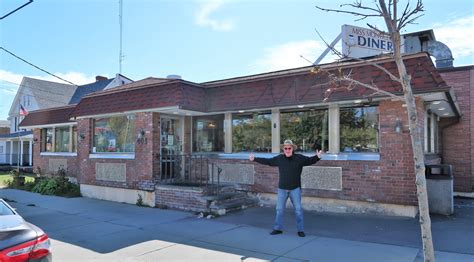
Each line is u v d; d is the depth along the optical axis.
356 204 9.37
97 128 13.84
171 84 11.22
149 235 7.77
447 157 13.33
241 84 11.02
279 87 10.19
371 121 9.34
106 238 7.61
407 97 4.02
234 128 11.76
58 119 17.94
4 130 45.12
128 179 12.26
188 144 12.71
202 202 10.12
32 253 4.28
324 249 6.50
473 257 5.91
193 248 6.74
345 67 9.12
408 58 8.43
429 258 3.95
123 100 12.33
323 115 10.05
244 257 6.14
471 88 13.05
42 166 19.38
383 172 8.92
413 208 8.60
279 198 7.67
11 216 5.09
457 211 9.84
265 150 11.02
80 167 14.16
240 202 10.45
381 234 7.41
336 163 9.62
